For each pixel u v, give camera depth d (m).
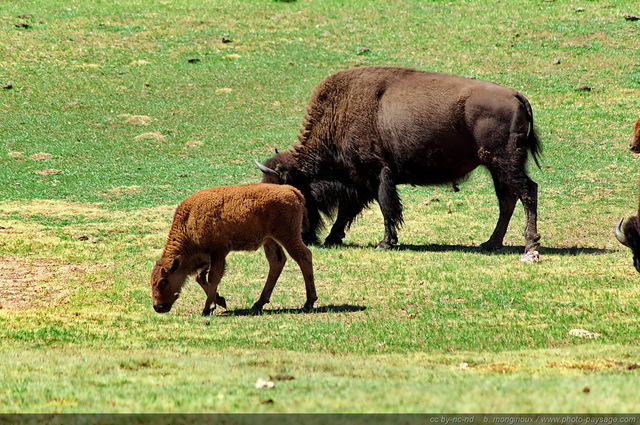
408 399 24.50
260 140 98.44
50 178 84.69
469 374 30.03
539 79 116.44
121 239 63.44
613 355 33.88
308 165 64.25
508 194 60.94
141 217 71.44
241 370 31.02
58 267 54.94
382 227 71.06
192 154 94.00
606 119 100.56
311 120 64.25
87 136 99.44
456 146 60.25
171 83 119.56
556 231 66.94
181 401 25.39
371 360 34.12
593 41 130.38
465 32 136.88
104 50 132.00
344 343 38.12
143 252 59.38
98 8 152.00
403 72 62.66
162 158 92.56
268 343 38.19
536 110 105.06
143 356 34.12
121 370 31.11
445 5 151.88
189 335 39.59
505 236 66.44
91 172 87.12
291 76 121.88
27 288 49.91
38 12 148.50
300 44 134.88
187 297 48.53
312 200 64.31
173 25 143.75
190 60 127.81
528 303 45.34
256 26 143.62
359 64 125.06
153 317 43.62
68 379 29.28
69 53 129.62
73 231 65.19
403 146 61.25
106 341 38.47
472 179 86.44
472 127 59.28
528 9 146.50
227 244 43.06
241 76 122.12
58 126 102.38
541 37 133.25
